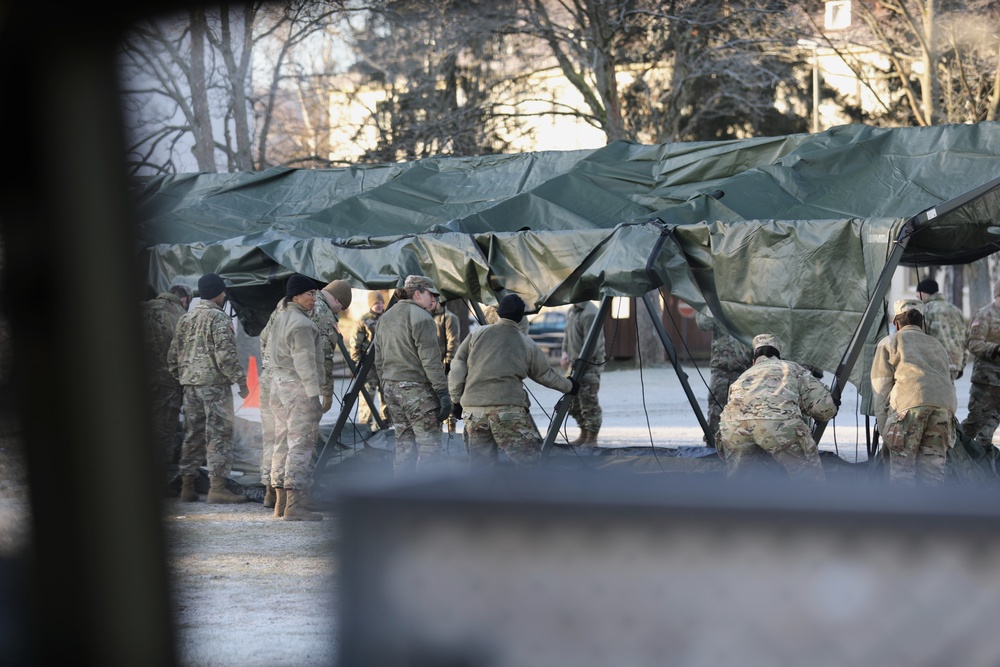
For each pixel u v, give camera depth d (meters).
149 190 27.12
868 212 19.06
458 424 33.31
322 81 61.25
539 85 60.44
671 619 2.69
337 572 2.85
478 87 59.25
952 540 2.54
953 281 61.81
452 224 21.06
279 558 15.41
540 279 19.81
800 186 20.16
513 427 19.08
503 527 2.78
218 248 23.33
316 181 26.88
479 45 57.38
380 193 24.98
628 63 59.09
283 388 19.94
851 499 2.62
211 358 21.94
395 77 58.00
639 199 22.02
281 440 20.02
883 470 18.50
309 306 20.41
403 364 20.20
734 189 19.98
